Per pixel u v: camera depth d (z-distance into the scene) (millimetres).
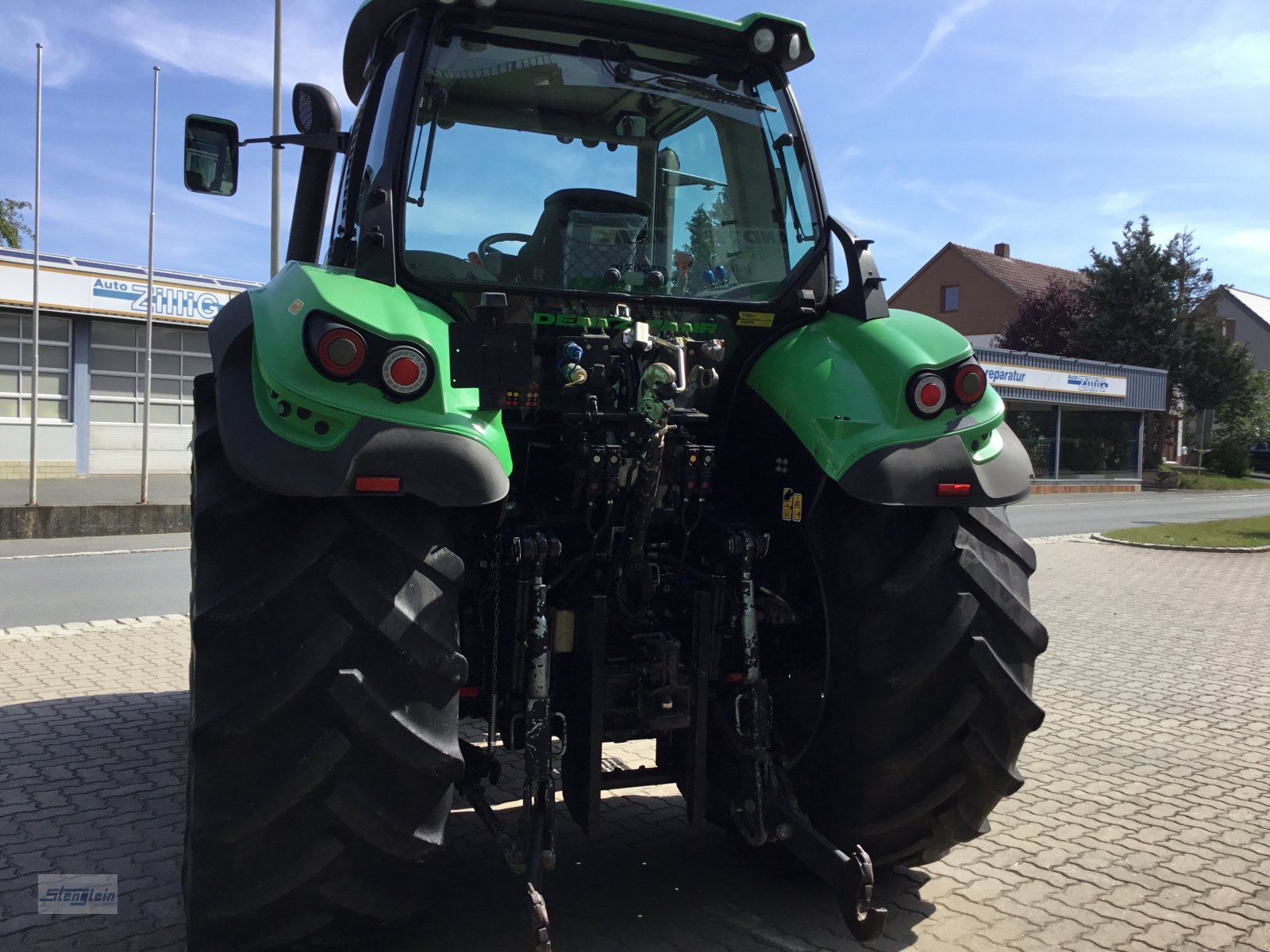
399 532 2207
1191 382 37281
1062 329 40062
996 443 2748
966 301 48656
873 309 2834
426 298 2619
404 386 2127
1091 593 10023
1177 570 12070
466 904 2992
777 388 2824
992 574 2646
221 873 2145
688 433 2840
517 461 2746
